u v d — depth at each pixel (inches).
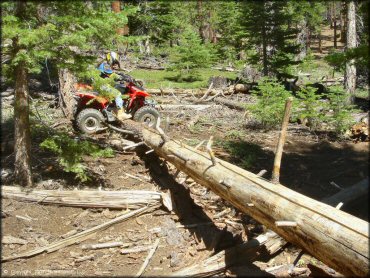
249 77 552.4
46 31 193.6
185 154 230.4
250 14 371.9
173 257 176.1
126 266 173.2
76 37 196.7
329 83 546.9
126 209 216.1
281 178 234.4
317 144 281.7
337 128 313.4
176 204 218.4
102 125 332.5
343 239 122.9
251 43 437.4
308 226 135.9
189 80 527.2
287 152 280.4
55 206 214.5
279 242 181.5
